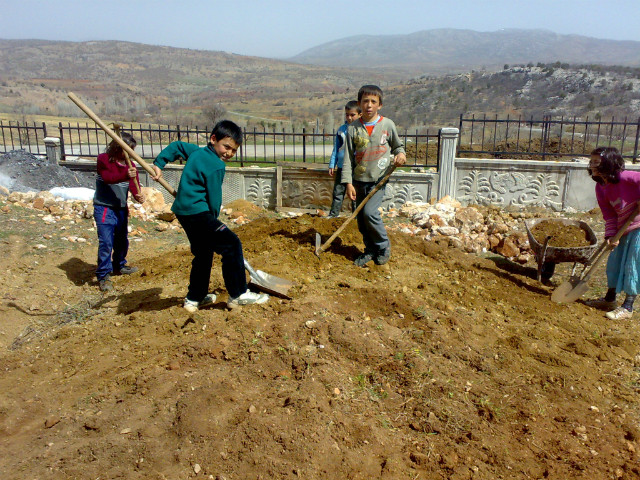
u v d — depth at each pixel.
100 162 5.02
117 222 5.30
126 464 2.61
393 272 5.14
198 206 3.77
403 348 3.61
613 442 2.93
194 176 3.75
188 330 3.92
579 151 12.83
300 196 9.02
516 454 2.80
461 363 3.57
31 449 2.77
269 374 3.33
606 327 4.44
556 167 8.38
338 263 5.23
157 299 4.69
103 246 5.12
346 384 3.24
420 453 2.75
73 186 9.79
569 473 2.66
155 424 2.88
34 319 4.61
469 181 8.77
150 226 7.58
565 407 3.23
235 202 8.98
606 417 3.16
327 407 3.00
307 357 3.43
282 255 5.36
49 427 2.99
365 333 3.75
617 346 4.04
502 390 3.32
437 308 4.38
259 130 34.44
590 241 5.40
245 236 6.21
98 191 5.16
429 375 3.35
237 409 2.97
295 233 6.12
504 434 2.95
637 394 3.43
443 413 3.05
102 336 4.05
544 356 3.74
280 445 2.68
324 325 3.78
